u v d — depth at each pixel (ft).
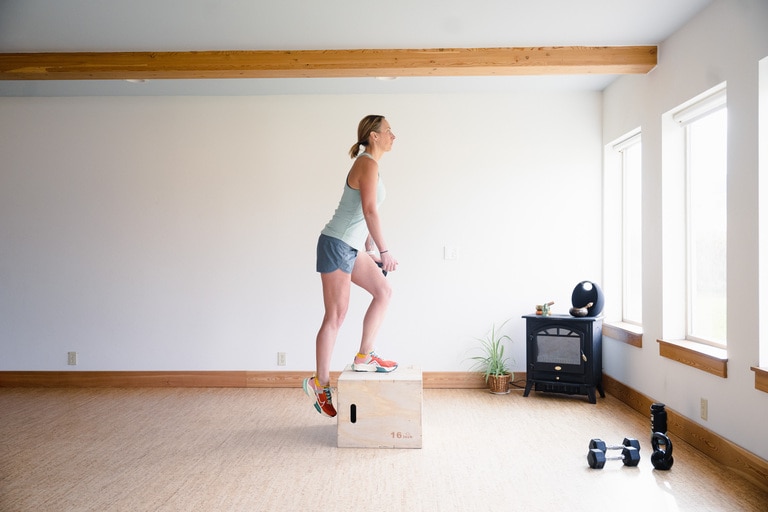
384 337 18.34
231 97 18.65
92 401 16.81
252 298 18.51
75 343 18.76
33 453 12.34
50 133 18.85
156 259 18.66
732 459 11.05
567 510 9.45
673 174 14.05
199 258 18.60
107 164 18.78
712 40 11.84
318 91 18.19
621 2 11.90
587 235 18.25
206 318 18.57
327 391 13.30
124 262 18.70
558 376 16.62
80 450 12.52
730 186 11.21
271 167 18.56
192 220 18.62
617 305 17.97
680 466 11.38
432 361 18.29
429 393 17.60
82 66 14.56
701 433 12.15
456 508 9.55
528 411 15.48
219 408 16.01
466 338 18.29
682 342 13.50
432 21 12.78
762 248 10.36
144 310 18.67
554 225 18.28
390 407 12.59
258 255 18.52
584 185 18.26
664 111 13.93
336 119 18.49
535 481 10.66
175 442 13.05
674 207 14.05
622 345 16.51
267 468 11.41
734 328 11.11
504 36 13.60
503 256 18.30
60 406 16.26
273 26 13.03
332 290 13.05
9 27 13.11
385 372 13.39
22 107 18.89
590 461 11.35
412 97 18.44
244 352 18.52
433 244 18.35
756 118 10.39
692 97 12.64
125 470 11.32
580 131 18.28
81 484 10.62
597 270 18.22
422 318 18.30
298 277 18.45
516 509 9.50
